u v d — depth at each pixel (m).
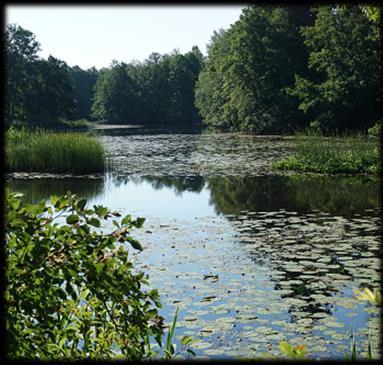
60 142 18.22
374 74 31.16
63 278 2.56
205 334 4.78
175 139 34.28
